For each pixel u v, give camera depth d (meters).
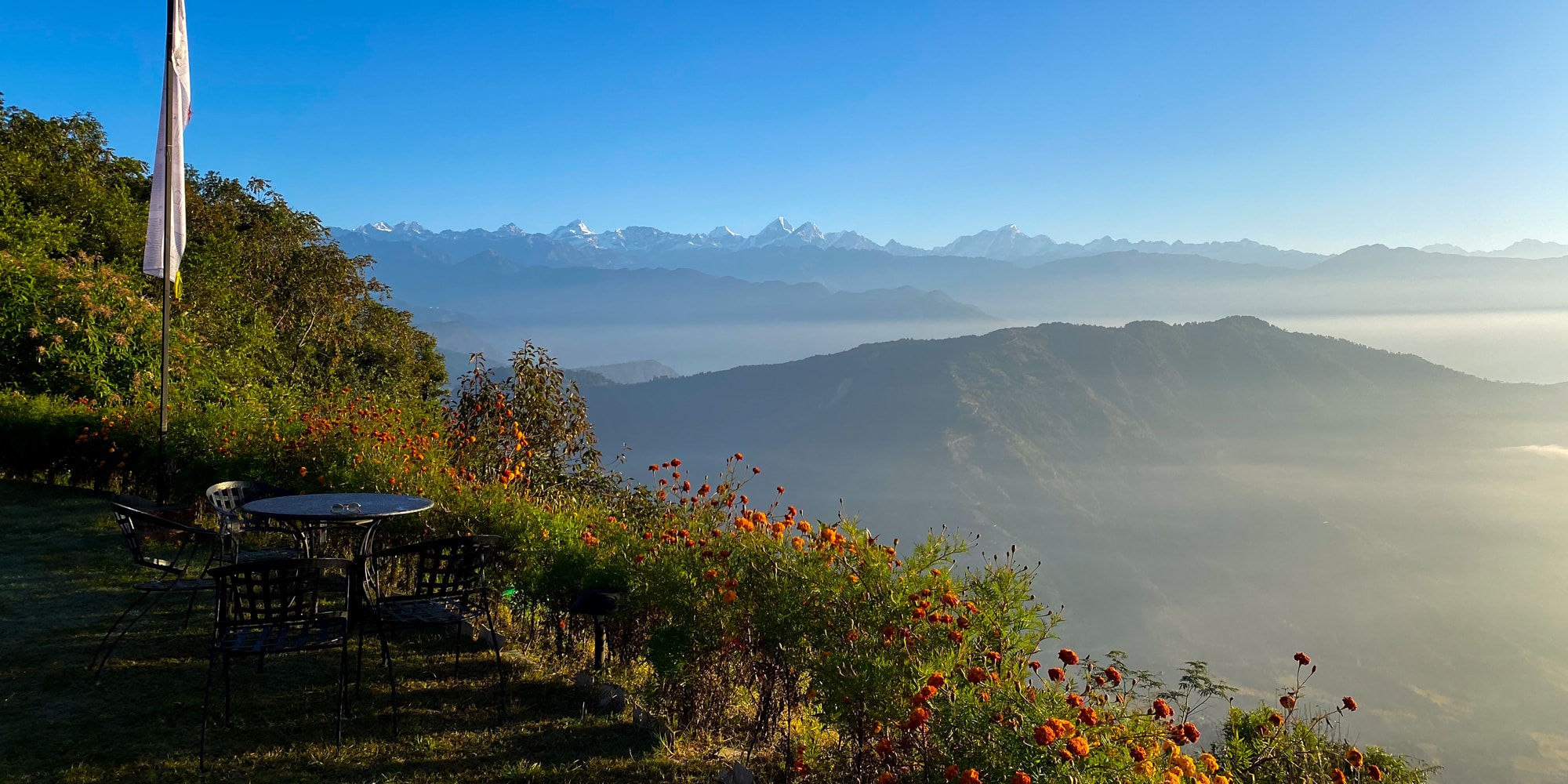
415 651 4.87
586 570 4.49
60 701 3.91
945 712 2.53
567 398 9.13
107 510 8.35
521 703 4.19
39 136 19.98
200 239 20.39
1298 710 3.32
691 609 3.67
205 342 14.47
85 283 12.38
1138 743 2.55
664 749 3.66
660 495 4.99
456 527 5.39
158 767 3.35
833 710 2.98
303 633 3.71
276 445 7.42
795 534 3.67
